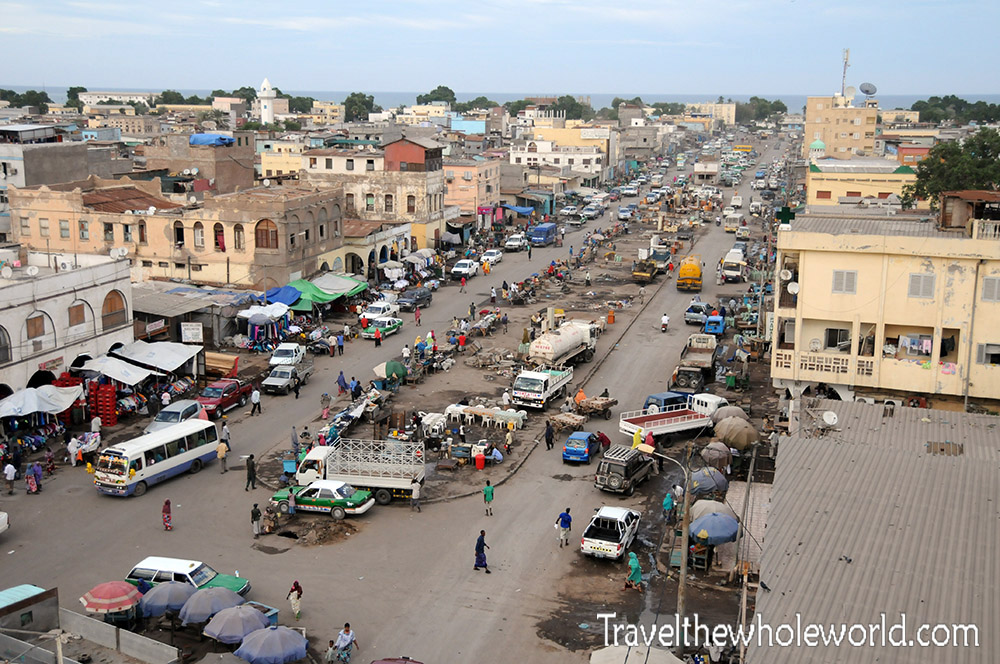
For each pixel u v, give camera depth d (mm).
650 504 40344
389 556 35094
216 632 27109
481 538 33812
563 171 162000
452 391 56094
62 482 41938
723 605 31578
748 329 70750
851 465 27156
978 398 41688
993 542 22500
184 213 73312
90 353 51719
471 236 116000
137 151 133250
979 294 40625
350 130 179750
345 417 48375
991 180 82625
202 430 43906
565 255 108125
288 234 72500
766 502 39406
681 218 138750
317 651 28344
